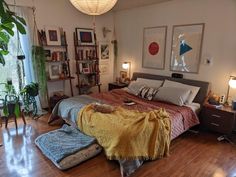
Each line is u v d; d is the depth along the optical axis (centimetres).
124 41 507
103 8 232
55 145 254
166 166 236
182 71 397
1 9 120
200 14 354
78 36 456
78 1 223
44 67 393
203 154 265
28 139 297
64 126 314
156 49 435
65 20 435
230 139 309
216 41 340
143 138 224
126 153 212
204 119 329
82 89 486
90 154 245
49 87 436
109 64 540
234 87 322
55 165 232
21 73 379
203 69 365
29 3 376
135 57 486
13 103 330
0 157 248
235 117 305
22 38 376
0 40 192
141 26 457
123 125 227
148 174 220
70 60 459
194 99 357
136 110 289
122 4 429
